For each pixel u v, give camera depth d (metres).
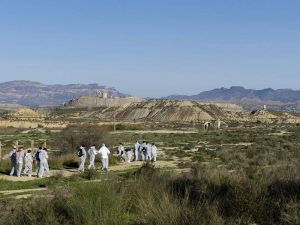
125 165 40.31
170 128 130.75
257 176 15.94
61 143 46.91
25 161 31.86
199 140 79.44
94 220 9.66
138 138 83.38
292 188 12.39
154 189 11.91
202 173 17.33
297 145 56.88
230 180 14.03
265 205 10.65
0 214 13.02
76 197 10.67
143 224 9.62
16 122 146.25
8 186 26.05
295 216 9.62
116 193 11.16
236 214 10.18
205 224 9.02
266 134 95.94
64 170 35.47
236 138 81.31
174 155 49.72
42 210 10.75
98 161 41.62
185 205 9.94
